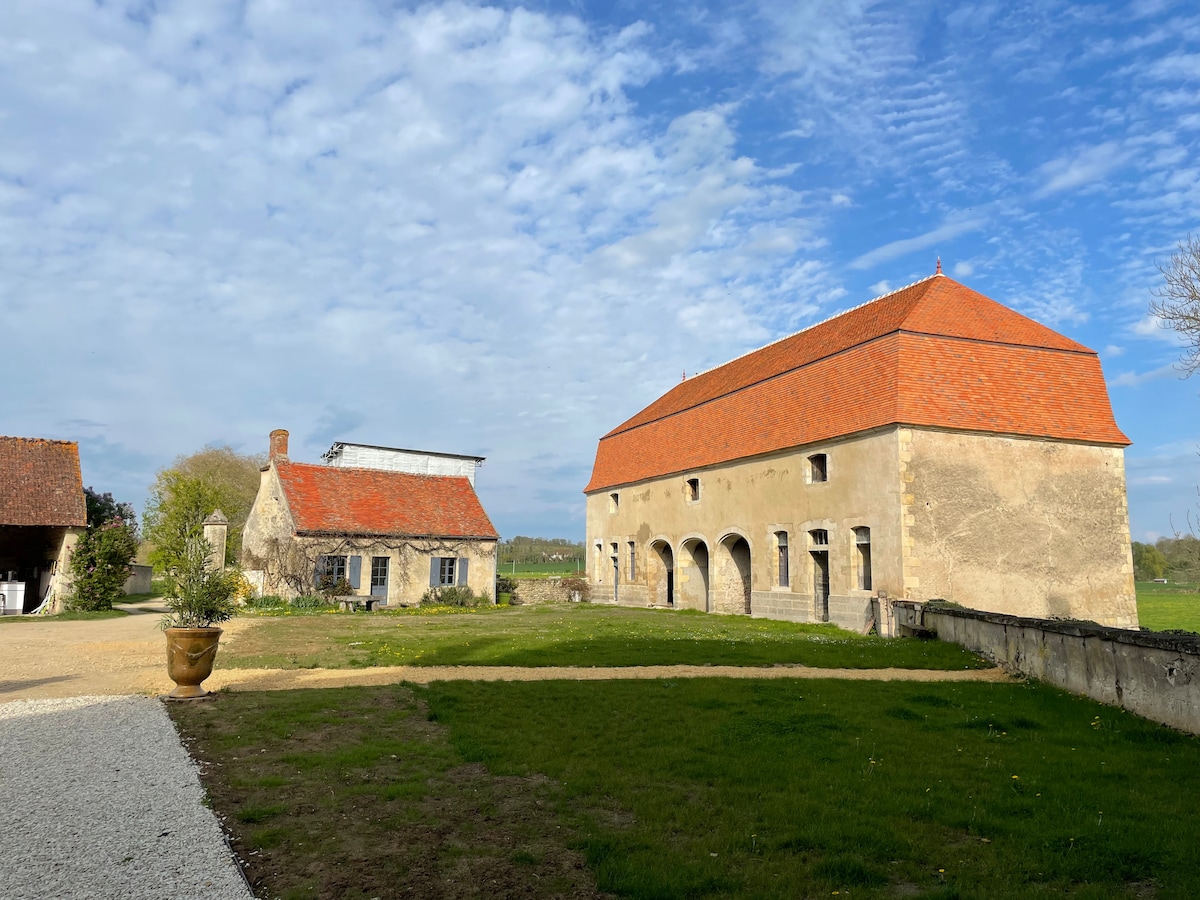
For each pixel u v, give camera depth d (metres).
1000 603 20.48
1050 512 21.45
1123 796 6.60
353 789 6.45
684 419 32.31
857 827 5.80
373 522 30.84
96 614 23.56
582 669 13.31
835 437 22.23
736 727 8.85
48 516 24.67
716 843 5.50
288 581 28.89
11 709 9.28
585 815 6.05
